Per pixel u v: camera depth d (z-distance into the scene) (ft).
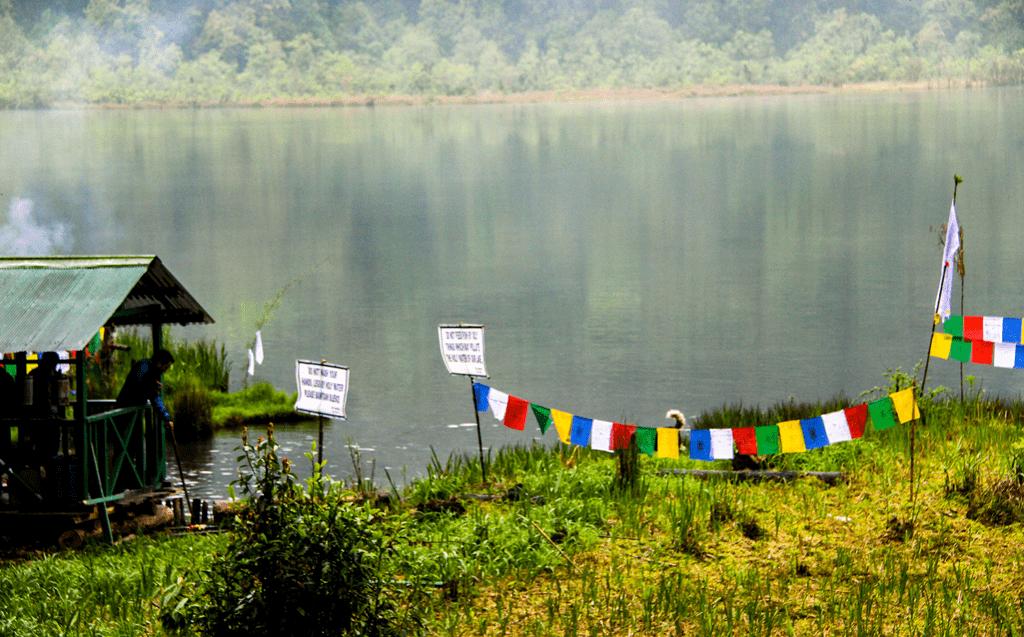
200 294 148.46
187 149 402.11
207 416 80.79
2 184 299.58
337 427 82.64
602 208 239.91
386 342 115.65
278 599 34.30
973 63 647.15
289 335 119.96
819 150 351.25
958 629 38.42
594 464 58.95
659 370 102.73
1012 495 50.52
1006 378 95.76
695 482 55.36
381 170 329.93
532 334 119.44
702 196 255.91
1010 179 264.72
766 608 40.83
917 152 333.42
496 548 46.16
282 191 282.56
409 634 37.22
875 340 113.70
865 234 191.72
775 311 129.70
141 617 41.16
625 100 636.89
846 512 51.44
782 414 71.61
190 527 54.03
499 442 78.74
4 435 52.42
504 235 202.59
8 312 52.11
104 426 52.60
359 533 35.27
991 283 143.95
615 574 44.70
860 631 38.42
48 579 44.98
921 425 63.82
